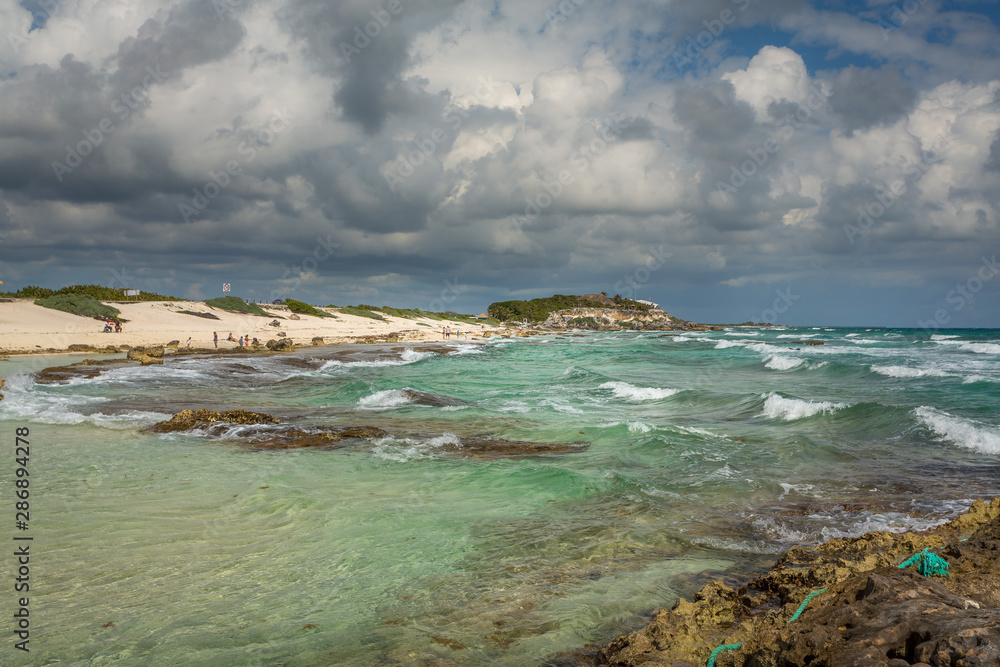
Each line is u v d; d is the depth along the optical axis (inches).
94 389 800.3
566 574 227.5
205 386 877.2
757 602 191.8
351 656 165.0
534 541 263.7
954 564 192.7
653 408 697.6
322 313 3078.2
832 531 276.4
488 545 258.4
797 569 203.9
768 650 137.7
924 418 526.6
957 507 313.9
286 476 375.6
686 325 7234.3
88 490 336.2
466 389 881.5
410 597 205.5
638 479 372.8
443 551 250.8
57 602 198.1
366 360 1406.3
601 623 186.4
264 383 936.3
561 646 171.3
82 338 1471.5
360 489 349.1
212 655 165.0
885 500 328.5
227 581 217.8
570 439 498.9
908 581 155.9
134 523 280.4
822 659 125.0
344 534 271.0
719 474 384.2
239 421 544.1
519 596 207.0
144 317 1927.9
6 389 753.6
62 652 165.6
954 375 929.5
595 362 1453.0
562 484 357.1
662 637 158.6
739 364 1386.6
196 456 427.8
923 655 113.2
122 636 175.3
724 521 293.4
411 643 172.6
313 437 488.7
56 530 268.7
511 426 562.3
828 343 2452.0
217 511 301.4
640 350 1990.7
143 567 229.1
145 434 502.6
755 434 520.7
